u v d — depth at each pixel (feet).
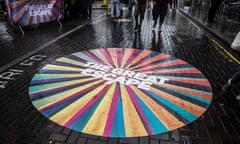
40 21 25.91
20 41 21.54
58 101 10.98
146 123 9.39
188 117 9.84
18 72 14.35
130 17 38.27
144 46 20.62
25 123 9.32
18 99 11.16
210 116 9.95
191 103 10.95
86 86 12.50
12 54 17.71
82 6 35.99
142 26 30.60
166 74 14.28
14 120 9.50
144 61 16.60
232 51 19.67
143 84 12.83
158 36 24.75
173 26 31.01
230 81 11.18
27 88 12.28
